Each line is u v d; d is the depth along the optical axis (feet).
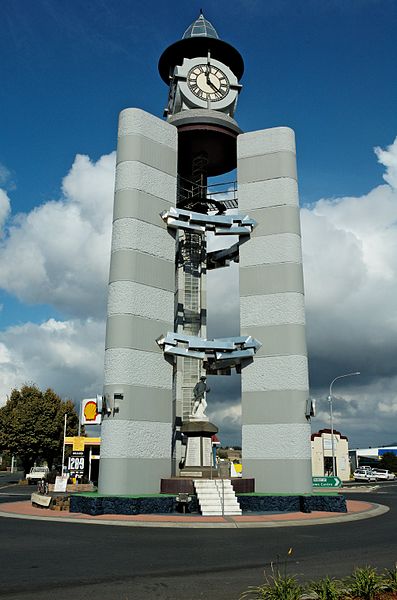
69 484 111.96
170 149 94.53
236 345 88.12
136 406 79.77
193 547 46.19
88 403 124.16
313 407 83.25
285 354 85.46
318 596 25.55
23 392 191.72
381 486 170.81
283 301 87.66
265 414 84.48
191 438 88.74
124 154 89.35
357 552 43.68
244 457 84.23
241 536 53.78
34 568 36.68
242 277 91.61
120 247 85.05
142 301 84.12
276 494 79.46
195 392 91.91
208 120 99.40
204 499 74.28
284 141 94.79
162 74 115.34
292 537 53.11
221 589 30.63
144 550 44.37
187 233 104.27
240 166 96.63
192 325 100.83
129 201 86.89
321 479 127.65
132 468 77.41
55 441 188.24
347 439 217.36
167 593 29.71
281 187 92.73
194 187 107.65
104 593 29.71
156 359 83.87
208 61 106.42
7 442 184.55
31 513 72.74
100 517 67.92
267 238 91.50
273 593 25.50
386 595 25.68
